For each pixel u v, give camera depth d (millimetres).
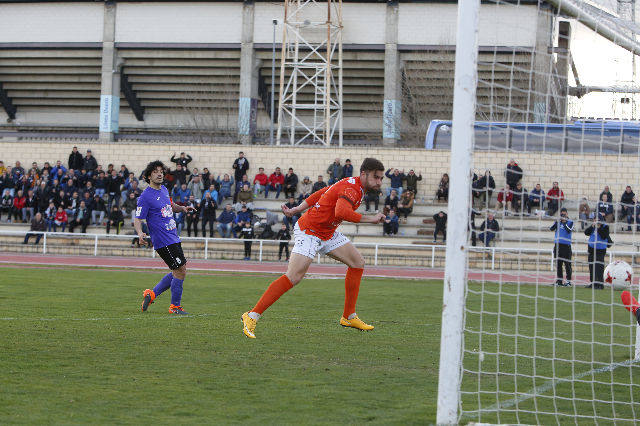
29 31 84875
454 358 9836
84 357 13664
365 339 16938
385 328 19047
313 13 79500
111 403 10438
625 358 16016
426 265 50719
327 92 71875
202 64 84625
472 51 10023
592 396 12273
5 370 12328
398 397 11367
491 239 27812
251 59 81500
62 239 55625
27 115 94812
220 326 18219
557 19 14141
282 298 26453
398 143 80250
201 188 58969
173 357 13945
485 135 12875
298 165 63219
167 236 20141
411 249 53375
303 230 15734
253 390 11516
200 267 43844
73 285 28922
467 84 10016
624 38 14297
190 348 14945
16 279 30781
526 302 27766
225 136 88312
